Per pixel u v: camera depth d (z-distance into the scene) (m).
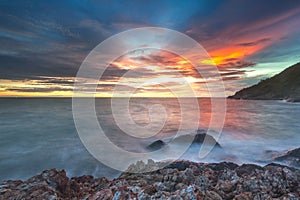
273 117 30.97
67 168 11.14
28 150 14.31
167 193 4.46
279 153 12.22
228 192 5.20
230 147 13.84
